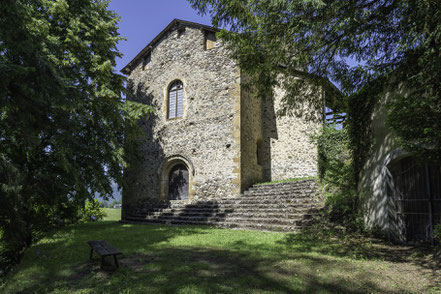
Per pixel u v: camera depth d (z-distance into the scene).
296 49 6.09
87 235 7.93
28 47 4.00
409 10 4.36
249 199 10.42
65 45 8.18
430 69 4.04
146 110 11.59
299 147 12.91
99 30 9.41
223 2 5.76
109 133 10.02
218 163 11.97
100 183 9.57
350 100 7.68
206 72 13.17
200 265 4.29
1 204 5.29
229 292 3.24
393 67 4.92
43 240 7.33
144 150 14.73
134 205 14.49
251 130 12.76
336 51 5.79
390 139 6.27
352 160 7.79
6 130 5.88
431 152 4.02
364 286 3.42
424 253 4.98
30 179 7.06
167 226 9.62
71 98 5.00
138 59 16.27
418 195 5.79
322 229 6.89
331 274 3.84
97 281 3.75
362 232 6.75
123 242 6.50
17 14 3.84
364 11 4.58
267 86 6.82
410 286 3.43
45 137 7.18
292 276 3.75
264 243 5.87
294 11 5.21
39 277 4.05
